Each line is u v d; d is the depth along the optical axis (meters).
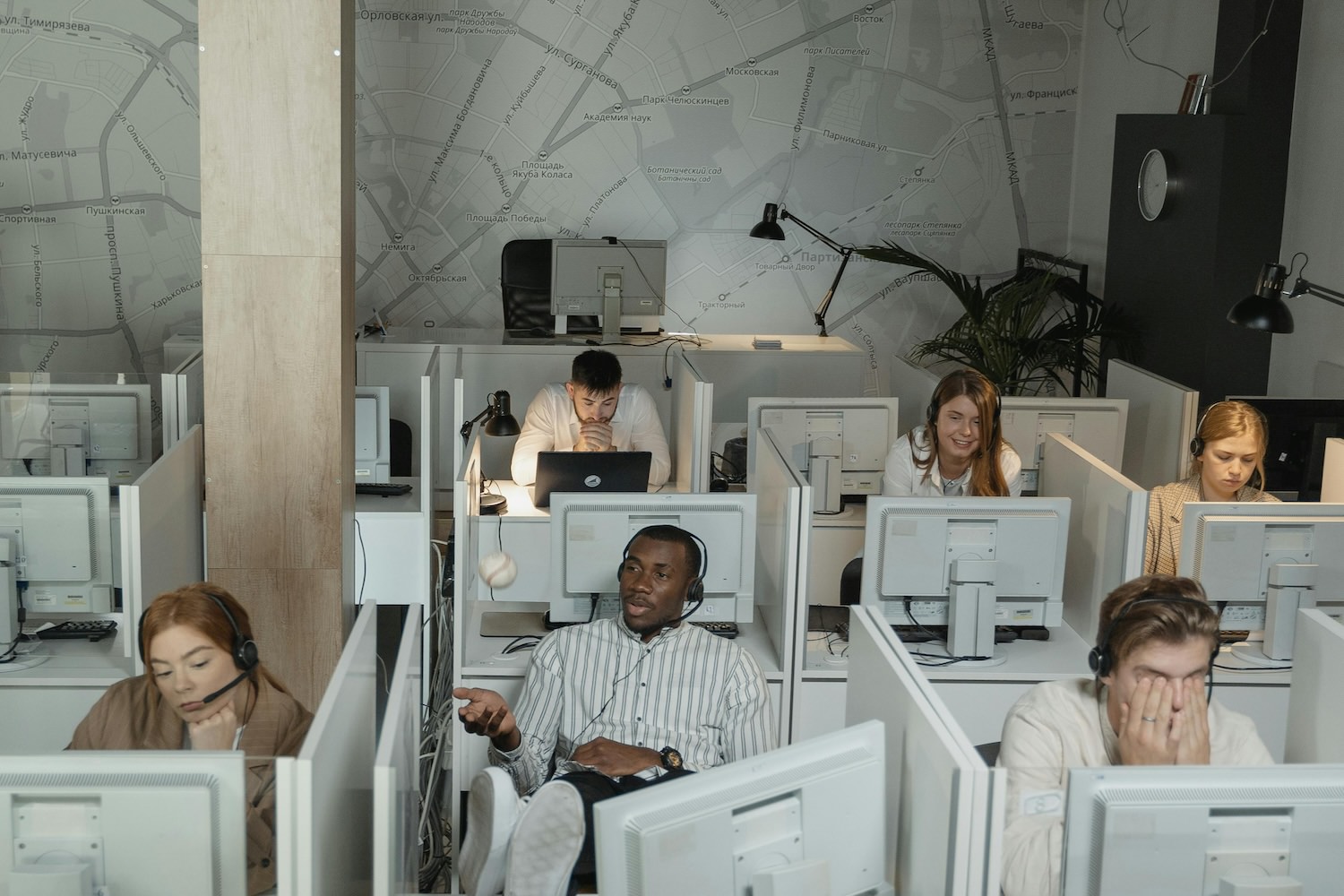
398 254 6.92
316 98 3.09
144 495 3.04
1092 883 1.64
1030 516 3.22
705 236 7.05
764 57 6.88
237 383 3.21
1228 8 5.16
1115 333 5.97
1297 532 3.24
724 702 2.80
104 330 6.72
